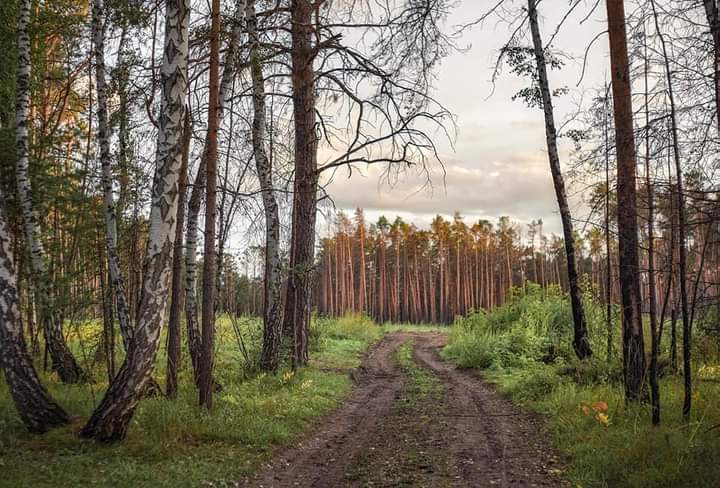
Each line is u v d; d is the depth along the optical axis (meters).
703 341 12.34
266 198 16.73
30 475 6.72
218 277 15.40
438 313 82.31
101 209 13.23
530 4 15.63
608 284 14.33
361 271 73.00
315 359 21.55
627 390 10.04
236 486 7.13
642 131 8.95
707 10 8.52
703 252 8.17
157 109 13.41
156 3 12.13
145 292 8.53
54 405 8.95
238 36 12.91
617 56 10.15
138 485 6.64
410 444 9.52
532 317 22.73
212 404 10.85
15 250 13.59
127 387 8.35
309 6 18.08
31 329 14.78
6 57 12.85
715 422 8.46
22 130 11.37
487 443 9.45
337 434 10.46
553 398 12.05
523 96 16.42
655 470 6.75
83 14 15.02
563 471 7.66
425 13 13.00
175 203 8.78
